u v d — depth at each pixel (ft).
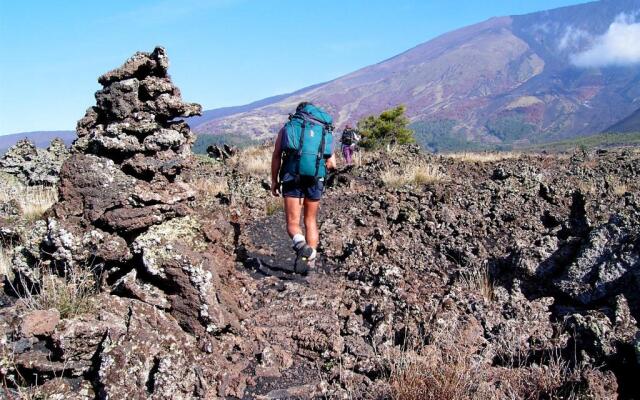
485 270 17.79
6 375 11.44
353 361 13.38
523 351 13.47
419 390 11.22
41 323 12.11
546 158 58.59
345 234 23.03
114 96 16.15
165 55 16.48
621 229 15.80
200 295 13.70
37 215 25.95
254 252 21.20
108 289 14.60
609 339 12.59
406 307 15.48
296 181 16.29
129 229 14.98
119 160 16.08
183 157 16.81
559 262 16.78
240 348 13.84
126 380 11.22
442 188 30.22
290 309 15.90
